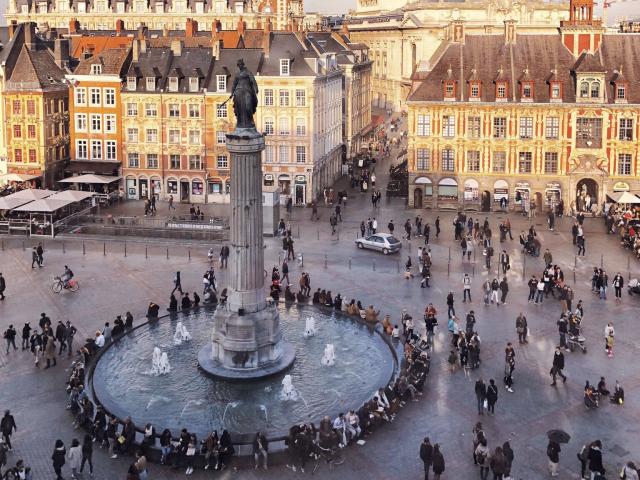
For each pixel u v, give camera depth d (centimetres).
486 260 7431
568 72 9981
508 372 4831
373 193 11044
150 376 4938
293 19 16862
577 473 3909
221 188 10694
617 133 9675
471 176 10131
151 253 8012
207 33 13950
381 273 7306
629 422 4416
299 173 10506
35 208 8531
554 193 9981
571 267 7450
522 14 19762
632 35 10069
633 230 8138
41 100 10519
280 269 7400
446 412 4531
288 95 10344
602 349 5447
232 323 4925
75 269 7388
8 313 6156
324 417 4272
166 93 10450
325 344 5459
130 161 10794
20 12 19500
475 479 3862
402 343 5362
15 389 4822
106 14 19112
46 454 4088
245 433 4222
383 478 3872
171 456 3962
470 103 9906
